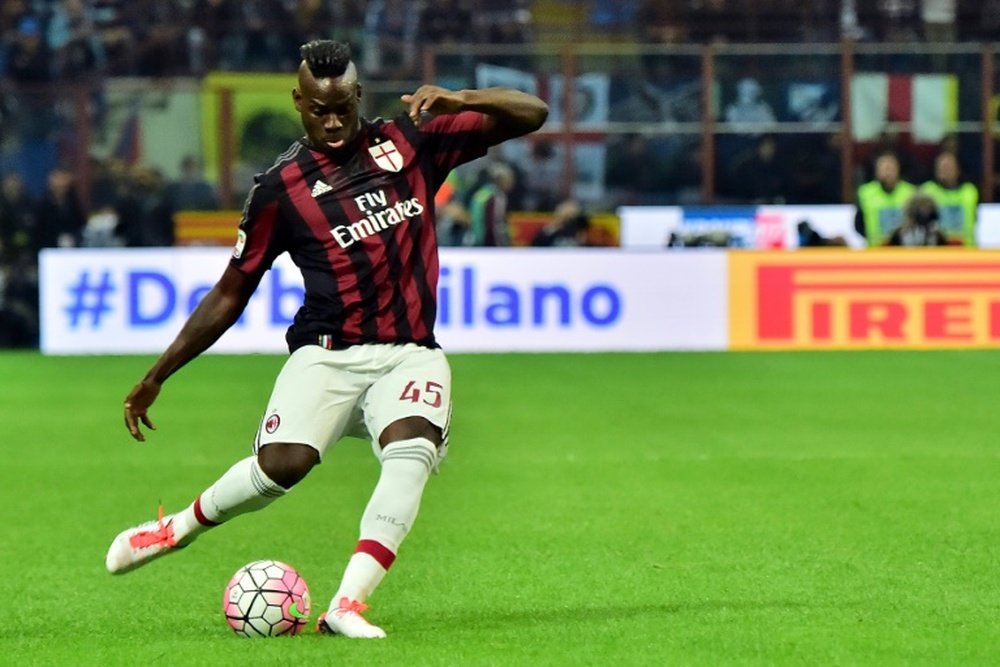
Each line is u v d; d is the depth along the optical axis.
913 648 20.25
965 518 31.89
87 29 90.50
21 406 54.72
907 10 90.69
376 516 20.80
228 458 42.53
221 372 64.88
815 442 44.06
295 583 21.27
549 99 81.19
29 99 81.06
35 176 81.75
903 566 26.78
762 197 81.56
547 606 23.69
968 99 80.88
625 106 81.31
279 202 21.34
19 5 91.06
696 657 19.73
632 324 72.56
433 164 21.78
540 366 66.25
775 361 67.75
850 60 80.75
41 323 75.56
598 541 29.69
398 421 20.98
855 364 66.25
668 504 34.06
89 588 25.95
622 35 90.56
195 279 73.69
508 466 40.06
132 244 80.38
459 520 32.28
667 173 81.75
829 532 30.33
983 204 80.56
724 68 81.06
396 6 90.94
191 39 88.56
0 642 21.66
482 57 80.69
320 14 90.38
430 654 19.81
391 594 24.80
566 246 78.31
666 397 55.50
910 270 72.44
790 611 22.98
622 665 19.28
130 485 38.19
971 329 72.56
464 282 71.81
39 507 35.03
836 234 79.56
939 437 44.94
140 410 21.78
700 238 79.69
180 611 23.91
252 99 80.88
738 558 27.73
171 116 80.81
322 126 20.80
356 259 21.30
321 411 21.23
